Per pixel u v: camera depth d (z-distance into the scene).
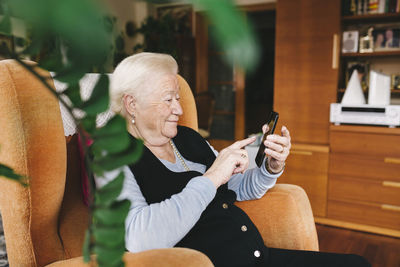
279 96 2.72
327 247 2.20
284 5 2.62
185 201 0.81
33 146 0.71
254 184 1.14
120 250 0.21
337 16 2.44
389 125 2.26
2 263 1.62
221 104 4.88
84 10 0.13
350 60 3.01
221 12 0.12
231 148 0.99
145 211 0.80
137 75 0.91
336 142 2.43
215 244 0.94
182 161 1.07
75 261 0.67
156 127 0.96
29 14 0.13
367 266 0.95
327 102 2.55
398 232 2.30
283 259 1.01
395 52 2.58
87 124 0.19
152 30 4.38
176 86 0.96
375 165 2.32
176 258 0.62
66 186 0.93
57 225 0.85
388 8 2.52
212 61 4.84
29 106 0.71
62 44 0.15
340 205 2.47
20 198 0.72
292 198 1.13
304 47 2.58
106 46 0.15
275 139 1.04
